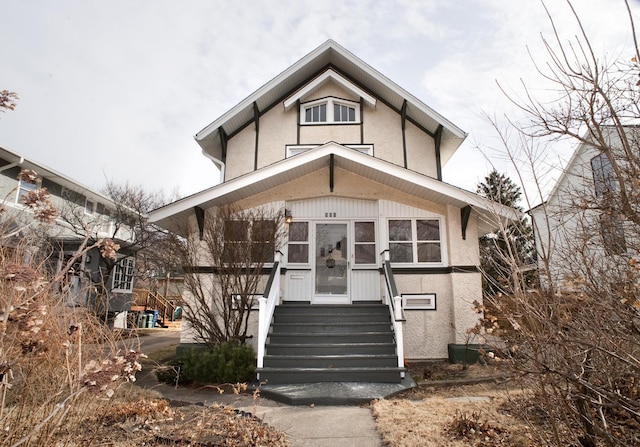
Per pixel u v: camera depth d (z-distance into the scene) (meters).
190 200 9.56
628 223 3.78
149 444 4.46
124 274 21.42
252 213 9.33
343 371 7.48
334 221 11.12
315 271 10.88
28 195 3.86
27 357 3.27
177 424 5.11
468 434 4.68
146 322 22.89
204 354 7.62
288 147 12.70
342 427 5.29
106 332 4.31
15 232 3.89
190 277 9.03
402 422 5.27
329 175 10.98
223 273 9.03
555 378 3.68
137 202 21.66
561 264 4.30
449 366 9.13
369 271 10.81
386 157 12.59
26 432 3.38
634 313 3.29
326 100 13.06
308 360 7.77
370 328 8.97
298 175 10.77
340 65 13.50
